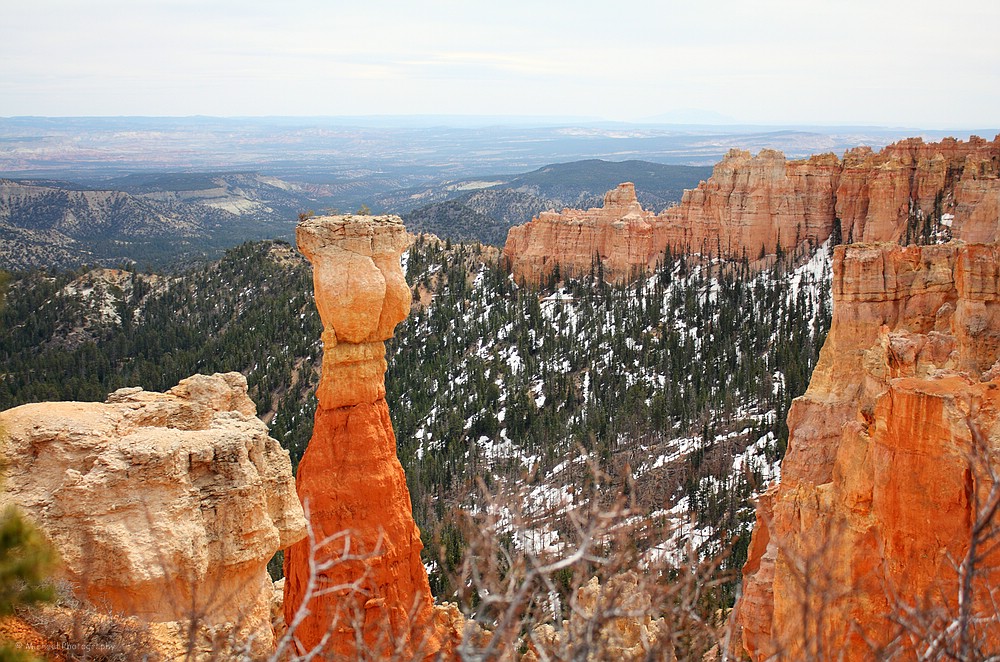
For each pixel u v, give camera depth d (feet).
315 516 141.28
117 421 101.55
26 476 93.09
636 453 340.80
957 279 176.65
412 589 146.10
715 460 324.39
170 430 101.19
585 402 460.14
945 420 100.27
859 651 101.76
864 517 110.93
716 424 372.79
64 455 94.12
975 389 102.58
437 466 372.79
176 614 78.13
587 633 57.36
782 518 139.95
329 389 144.25
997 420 97.91
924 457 102.12
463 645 56.54
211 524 96.78
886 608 102.53
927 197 461.37
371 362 146.92
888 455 106.22
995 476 62.80
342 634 127.03
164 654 84.02
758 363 423.23
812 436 205.57
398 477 148.56
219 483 97.81
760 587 144.56
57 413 99.71
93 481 91.61
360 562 136.87
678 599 81.25
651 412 392.68
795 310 468.75
